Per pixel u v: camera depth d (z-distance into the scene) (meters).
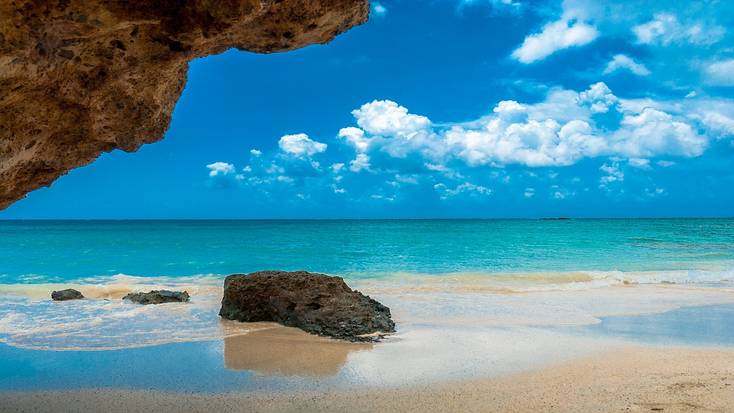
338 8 5.61
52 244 38.00
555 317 13.30
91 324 12.23
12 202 6.62
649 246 36.59
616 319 13.09
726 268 24.25
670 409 6.76
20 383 7.95
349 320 11.52
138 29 5.17
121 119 6.16
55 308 14.29
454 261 27.44
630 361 9.23
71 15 4.35
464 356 9.61
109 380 8.11
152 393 7.52
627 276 21.31
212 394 7.48
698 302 15.61
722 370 8.59
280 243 38.84
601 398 7.25
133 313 13.59
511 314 13.66
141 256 30.11
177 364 9.02
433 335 11.28
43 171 6.45
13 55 4.25
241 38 5.98
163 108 6.63
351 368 8.84
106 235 50.34
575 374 8.46
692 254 30.77
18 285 19.03
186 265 26.56
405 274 22.30
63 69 5.02
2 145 5.35
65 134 6.07
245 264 26.73
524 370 8.73
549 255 30.47
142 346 10.27
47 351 9.84
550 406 6.97
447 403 7.12
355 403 7.13
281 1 5.26
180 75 6.55
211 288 18.34
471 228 72.12
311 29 5.80
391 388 7.78
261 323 12.45
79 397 7.34
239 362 9.16
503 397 7.35
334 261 27.75
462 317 13.26
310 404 7.09
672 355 9.63
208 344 10.46
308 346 10.34
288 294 12.41
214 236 48.34
